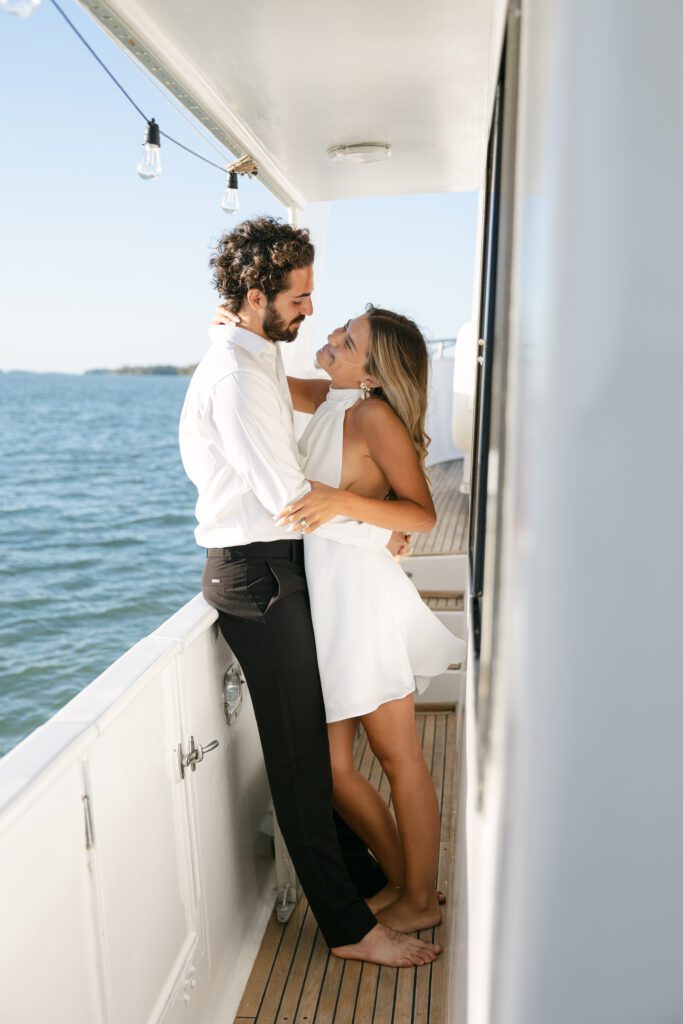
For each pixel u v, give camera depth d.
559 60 0.49
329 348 2.18
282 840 2.39
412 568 3.98
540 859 0.57
